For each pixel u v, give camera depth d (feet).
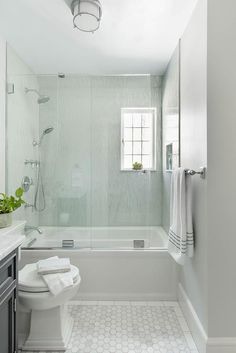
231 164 5.21
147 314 7.04
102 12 6.39
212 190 5.21
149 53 8.60
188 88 6.82
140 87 9.38
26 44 8.05
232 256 5.21
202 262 5.55
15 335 4.54
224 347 5.14
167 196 8.91
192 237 5.96
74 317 6.86
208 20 5.18
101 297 7.78
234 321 5.21
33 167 9.20
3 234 5.76
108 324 6.55
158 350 5.60
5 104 7.98
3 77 7.81
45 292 5.33
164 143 9.42
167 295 7.79
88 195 9.27
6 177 8.11
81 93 9.30
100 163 9.36
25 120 9.00
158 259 7.82
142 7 6.22
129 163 9.40
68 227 9.15
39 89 9.21
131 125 9.42
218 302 5.20
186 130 7.04
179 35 7.48
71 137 9.34
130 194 9.32
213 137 5.21
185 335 6.13
